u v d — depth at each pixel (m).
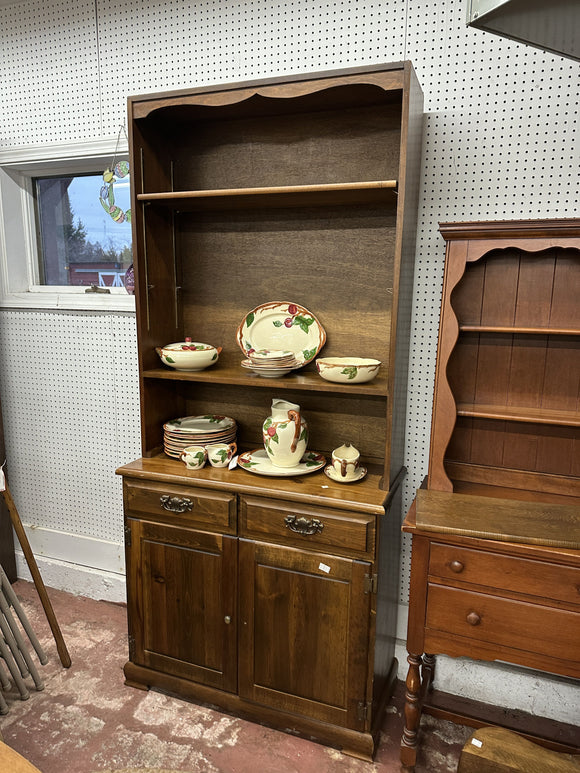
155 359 2.06
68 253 2.62
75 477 2.64
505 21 1.09
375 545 1.65
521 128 1.73
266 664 1.85
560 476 1.78
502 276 1.76
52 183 2.59
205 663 1.95
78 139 2.32
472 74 1.75
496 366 1.82
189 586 1.92
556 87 1.68
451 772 1.72
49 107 2.36
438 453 1.74
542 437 1.80
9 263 2.59
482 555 1.51
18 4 2.32
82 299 2.44
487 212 1.81
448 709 1.95
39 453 2.70
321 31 1.90
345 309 2.00
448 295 1.66
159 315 2.07
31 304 2.54
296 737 1.85
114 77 2.22
